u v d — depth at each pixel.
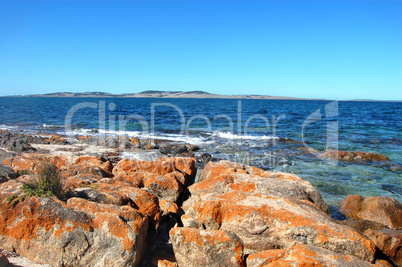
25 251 5.57
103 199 6.87
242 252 5.79
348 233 6.45
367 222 8.95
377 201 10.19
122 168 11.46
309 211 7.16
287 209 7.11
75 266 5.47
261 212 6.93
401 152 20.48
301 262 5.05
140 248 5.88
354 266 5.28
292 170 15.91
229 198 7.73
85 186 7.72
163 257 6.26
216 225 7.15
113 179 9.00
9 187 6.27
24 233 5.60
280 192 8.78
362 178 14.62
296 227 6.58
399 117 46.34
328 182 13.96
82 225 5.61
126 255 5.52
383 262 6.59
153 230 7.13
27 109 61.97
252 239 6.78
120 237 5.61
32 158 11.50
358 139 25.48
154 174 10.00
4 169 8.80
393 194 12.52
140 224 5.92
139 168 11.48
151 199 7.55
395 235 7.82
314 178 14.54
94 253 5.52
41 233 5.56
